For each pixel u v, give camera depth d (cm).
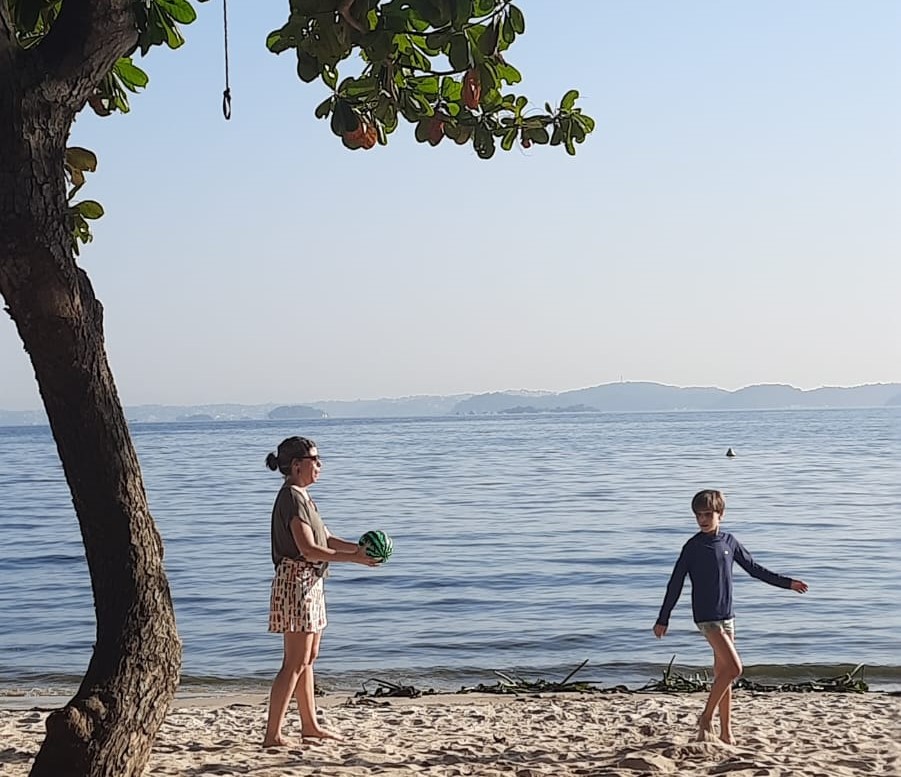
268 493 4275
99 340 400
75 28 377
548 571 2114
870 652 1398
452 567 2169
